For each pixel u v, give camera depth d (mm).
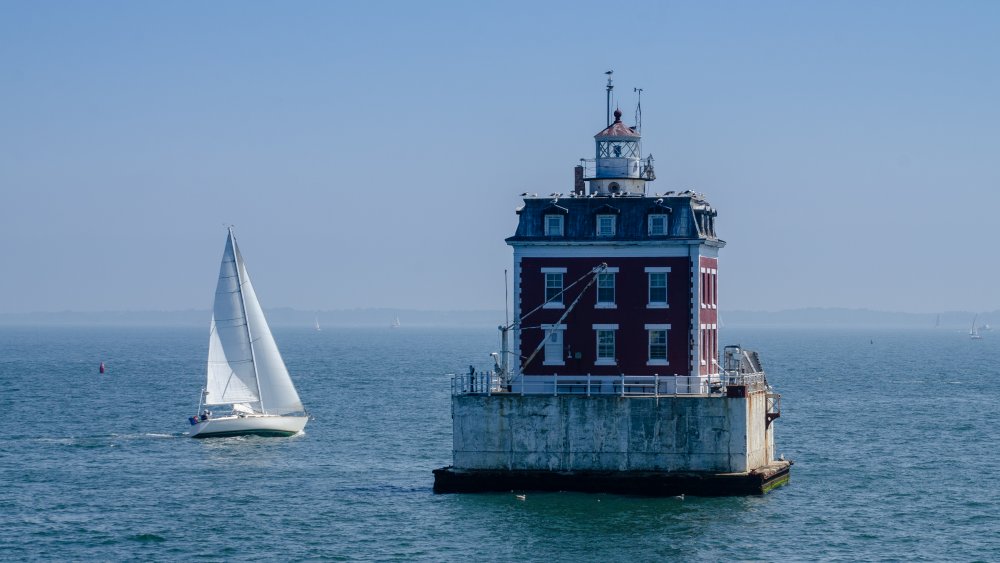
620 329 155000
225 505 161000
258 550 137750
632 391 154000
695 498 148750
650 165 170750
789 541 137750
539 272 156625
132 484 177375
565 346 155875
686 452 148250
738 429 147250
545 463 150625
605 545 135000
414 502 158125
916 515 153500
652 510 146125
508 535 139000
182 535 145000
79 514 157000
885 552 135500
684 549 133750
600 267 154500
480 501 149750
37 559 135625
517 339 157125
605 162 167125
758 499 148000
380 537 141250
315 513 154500
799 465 192125
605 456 149500
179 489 172875
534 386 156000
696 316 153875
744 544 135875
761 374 162375
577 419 149625
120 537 144625
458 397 151875
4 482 179875
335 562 132375
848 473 184125
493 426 151250
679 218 154625
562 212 156875
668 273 154500
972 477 182250
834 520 148375
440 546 136500
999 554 135250
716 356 165125
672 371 154250
